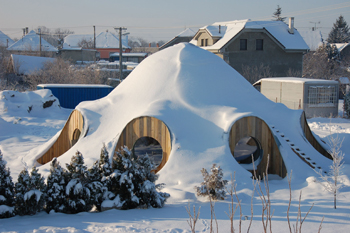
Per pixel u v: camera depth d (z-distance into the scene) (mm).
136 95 13867
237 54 40219
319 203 8602
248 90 14156
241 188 10141
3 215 7660
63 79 41625
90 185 8250
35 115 24859
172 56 14617
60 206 8102
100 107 13891
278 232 6586
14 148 16734
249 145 18328
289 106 29344
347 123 25156
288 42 41656
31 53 63656
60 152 14734
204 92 13336
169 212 8062
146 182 8406
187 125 12102
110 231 6523
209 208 8391
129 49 98250
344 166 11867
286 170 11617
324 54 55062
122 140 12031
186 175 10766
